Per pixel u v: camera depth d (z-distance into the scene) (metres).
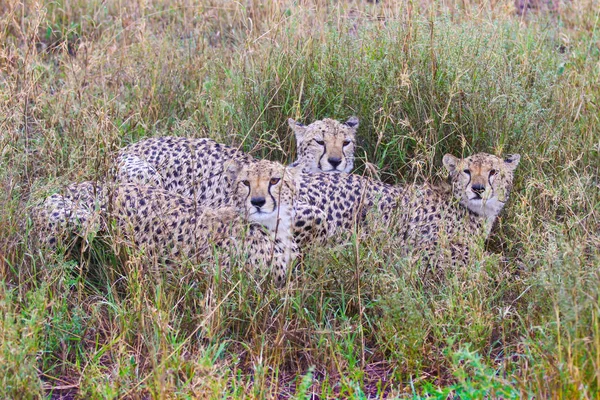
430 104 11.03
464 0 13.71
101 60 12.92
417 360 7.79
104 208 9.08
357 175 10.29
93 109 11.24
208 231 8.89
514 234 9.80
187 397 7.03
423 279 8.93
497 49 11.95
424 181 10.23
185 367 7.50
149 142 10.87
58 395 7.47
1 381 6.87
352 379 7.68
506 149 10.81
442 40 11.64
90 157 9.99
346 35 12.42
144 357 7.77
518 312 8.41
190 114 12.67
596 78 12.55
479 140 10.95
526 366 7.36
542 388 6.96
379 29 12.37
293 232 9.17
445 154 10.02
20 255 8.77
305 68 12.06
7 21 12.54
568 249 7.89
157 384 7.00
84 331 7.99
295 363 7.96
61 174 10.28
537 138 11.09
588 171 10.95
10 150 10.14
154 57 13.42
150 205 9.23
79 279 8.57
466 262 9.47
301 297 8.38
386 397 7.57
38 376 7.43
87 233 8.42
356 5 14.40
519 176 10.58
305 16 13.34
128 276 8.29
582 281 7.56
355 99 11.76
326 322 8.44
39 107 11.44
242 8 14.45
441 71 11.27
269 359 7.73
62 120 11.42
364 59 11.91
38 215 8.99
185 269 8.52
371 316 8.58
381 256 8.80
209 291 8.19
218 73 13.23
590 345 6.98
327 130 10.97
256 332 8.06
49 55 14.39
